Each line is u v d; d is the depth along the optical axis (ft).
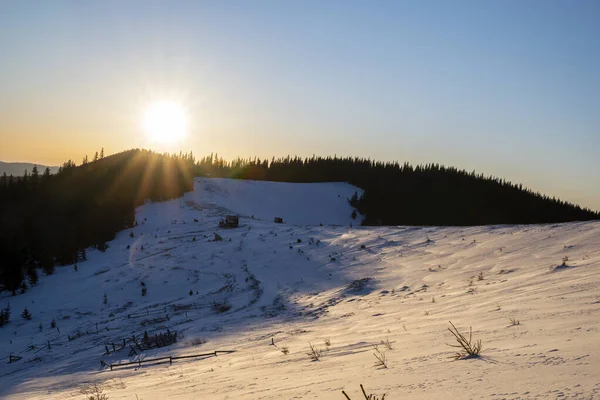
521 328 30.25
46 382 66.59
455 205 453.99
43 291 152.76
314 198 433.48
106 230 221.46
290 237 181.16
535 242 101.09
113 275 158.71
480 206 458.09
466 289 71.61
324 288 110.22
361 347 37.27
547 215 469.98
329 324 69.87
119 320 113.80
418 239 140.46
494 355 21.77
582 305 35.96
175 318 107.45
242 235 198.59
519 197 486.38
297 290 114.01
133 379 50.98
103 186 301.63
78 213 235.20
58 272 174.29
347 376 22.90
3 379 76.54
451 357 23.30
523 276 70.54
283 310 96.84
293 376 27.22
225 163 614.75
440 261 107.86
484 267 90.89
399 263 116.57
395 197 453.99
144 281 148.25
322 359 34.14
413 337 36.50
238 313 102.94
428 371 20.39
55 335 107.96
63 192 282.97
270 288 121.80
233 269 148.97
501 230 129.59
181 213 282.56
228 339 75.31
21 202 261.03
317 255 145.38
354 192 473.26
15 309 138.00
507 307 43.91
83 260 187.62
